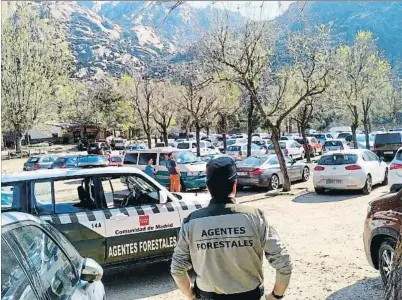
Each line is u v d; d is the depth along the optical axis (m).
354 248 8.09
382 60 32.22
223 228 2.68
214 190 2.79
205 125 37.53
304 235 9.35
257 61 16.78
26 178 6.22
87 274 3.39
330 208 12.62
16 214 2.96
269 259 2.74
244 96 27.94
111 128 61.25
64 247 3.47
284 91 20.09
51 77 39.25
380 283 6.13
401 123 49.84
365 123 33.16
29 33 36.81
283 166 16.45
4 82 36.28
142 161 18.20
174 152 17.91
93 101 57.69
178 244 2.82
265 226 2.74
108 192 6.56
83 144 57.66
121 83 46.81
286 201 14.35
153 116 36.19
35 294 2.51
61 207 6.26
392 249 5.46
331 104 31.08
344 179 14.82
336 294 5.82
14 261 2.48
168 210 6.80
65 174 6.38
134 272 7.24
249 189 18.05
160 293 6.29
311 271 6.86
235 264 2.66
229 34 16.59
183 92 30.91
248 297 2.68
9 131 46.06
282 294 2.79
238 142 40.09
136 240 6.53
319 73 18.75
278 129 16.58
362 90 29.92
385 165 16.75
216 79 17.56
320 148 37.34
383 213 5.64
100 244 6.29
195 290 2.88
